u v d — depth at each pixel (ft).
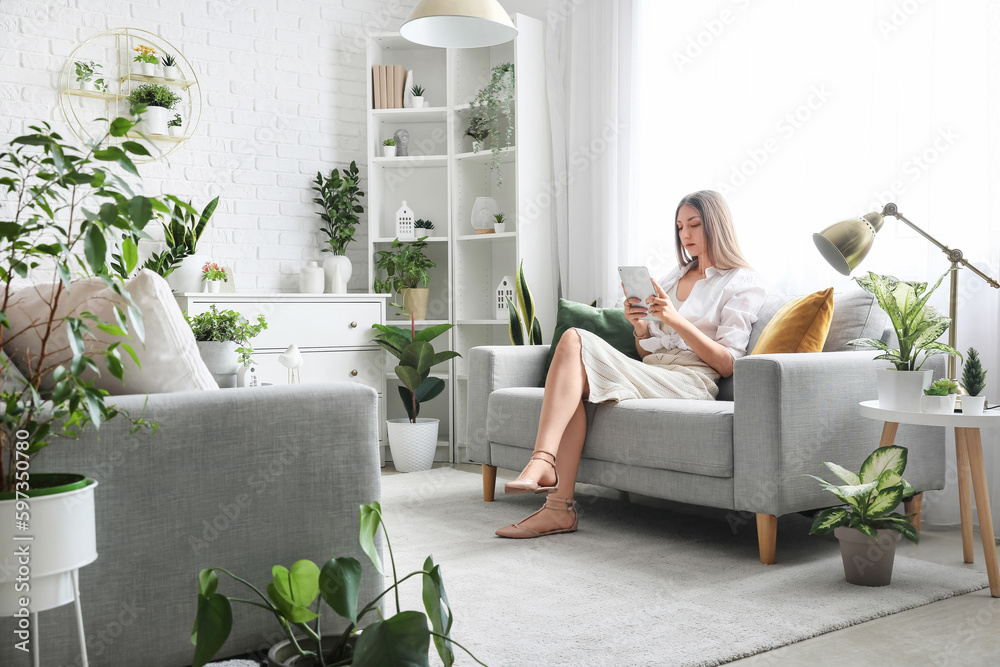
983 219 8.16
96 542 4.04
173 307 4.57
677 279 9.64
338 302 12.48
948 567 6.94
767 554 7.01
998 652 5.08
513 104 13.61
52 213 3.62
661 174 11.59
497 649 5.06
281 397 4.59
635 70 11.84
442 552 7.41
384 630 3.61
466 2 9.15
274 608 3.89
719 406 7.44
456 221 13.34
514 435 9.19
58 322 4.39
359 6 14.35
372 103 13.57
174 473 4.26
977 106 8.18
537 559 7.17
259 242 13.39
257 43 13.38
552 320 13.09
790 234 9.80
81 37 11.98
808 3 9.59
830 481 7.13
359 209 13.84
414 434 12.12
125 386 4.47
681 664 4.84
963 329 8.27
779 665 4.90
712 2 10.82
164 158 12.55
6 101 11.48
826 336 8.00
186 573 4.31
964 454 7.12
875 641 5.28
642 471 7.87
